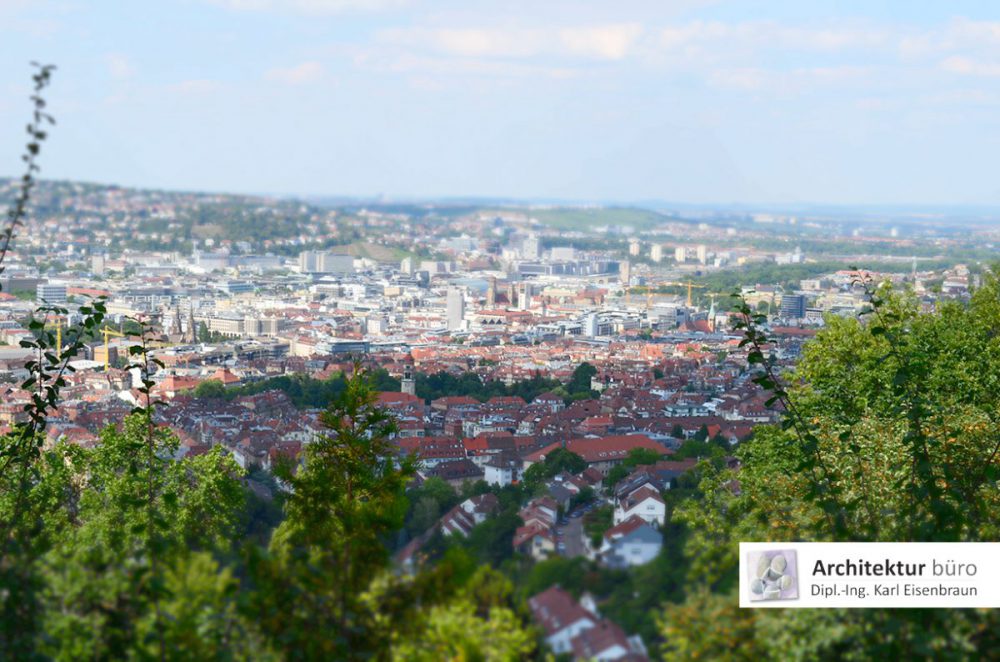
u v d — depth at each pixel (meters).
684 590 16.83
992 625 17.80
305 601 18.23
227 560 18.64
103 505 46.84
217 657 17.34
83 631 17.41
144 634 17.41
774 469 37.97
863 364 48.75
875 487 31.08
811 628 17.14
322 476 33.50
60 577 17.64
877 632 17.45
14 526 32.19
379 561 19.09
